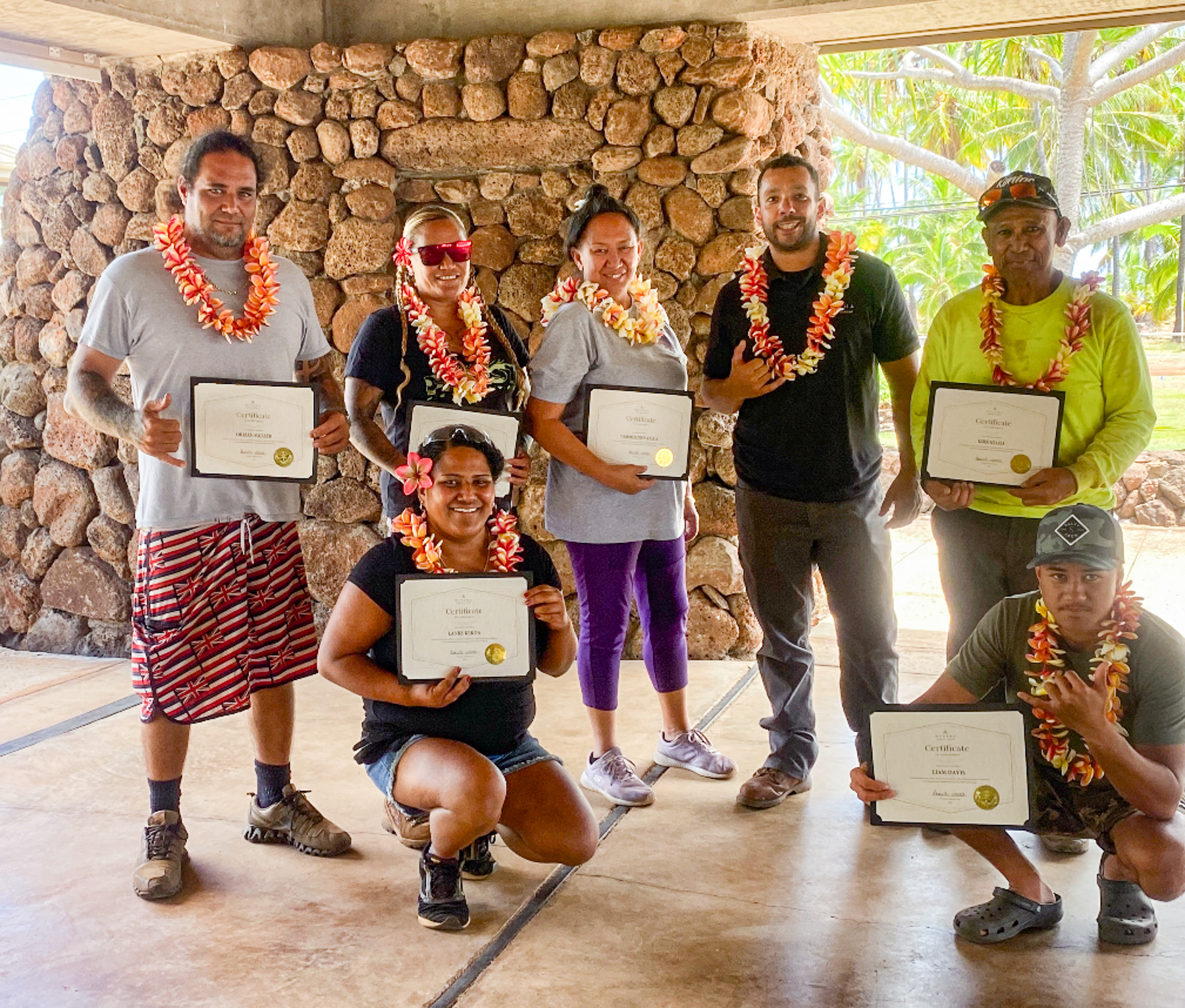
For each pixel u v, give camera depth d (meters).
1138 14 4.43
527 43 4.77
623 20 4.74
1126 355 2.93
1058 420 2.88
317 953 2.64
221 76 5.00
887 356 3.38
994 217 2.92
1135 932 2.62
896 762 2.55
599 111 4.73
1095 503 2.99
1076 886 2.92
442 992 2.47
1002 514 3.05
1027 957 2.58
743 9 4.53
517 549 2.84
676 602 3.67
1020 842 3.20
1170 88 15.91
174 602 2.97
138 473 5.18
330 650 2.78
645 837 3.26
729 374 3.48
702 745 3.76
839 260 3.26
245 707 3.04
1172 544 7.68
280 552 3.11
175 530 2.97
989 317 2.99
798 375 3.29
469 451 2.73
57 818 3.46
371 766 2.88
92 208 5.18
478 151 4.91
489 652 2.69
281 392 2.93
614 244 3.32
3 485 5.42
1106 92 11.09
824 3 4.37
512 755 2.86
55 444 5.30
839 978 2.51
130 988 2.50
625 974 2.53
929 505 9.17
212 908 2.87
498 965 2.58
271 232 5.07
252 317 2.99
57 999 2.46
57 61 4.88
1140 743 2.50
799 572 3.47
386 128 4.95
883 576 3.45
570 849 2.78
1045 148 14.96
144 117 5.08
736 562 4.92
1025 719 2.60
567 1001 2.43
